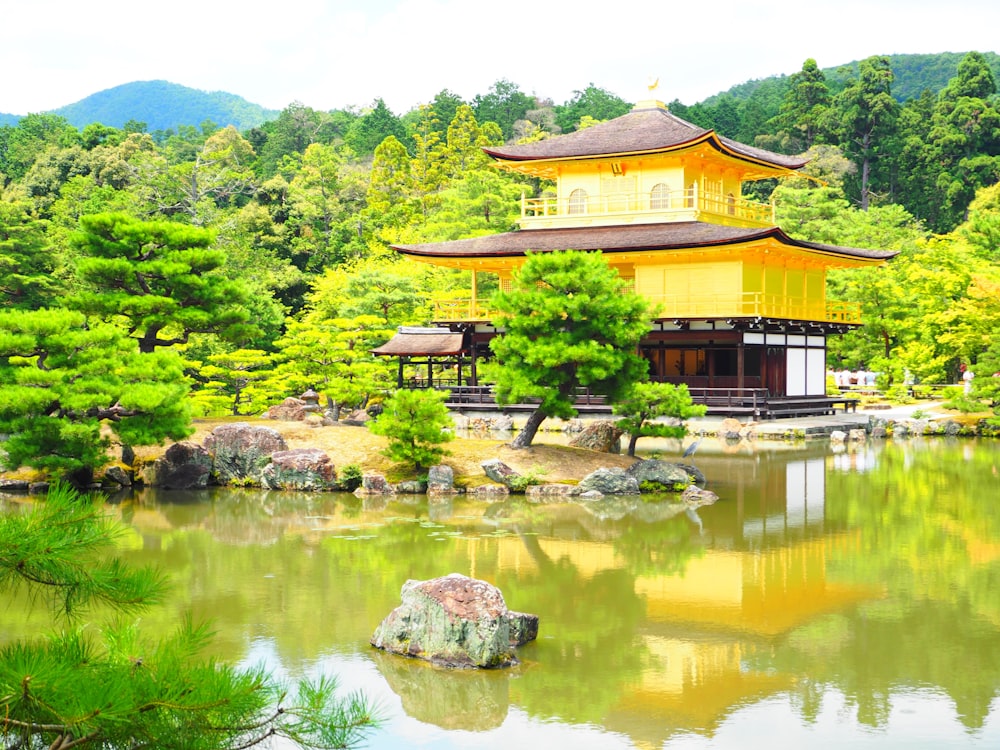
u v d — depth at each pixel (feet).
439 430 124.98
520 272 132.26
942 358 225.76
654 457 148.46
